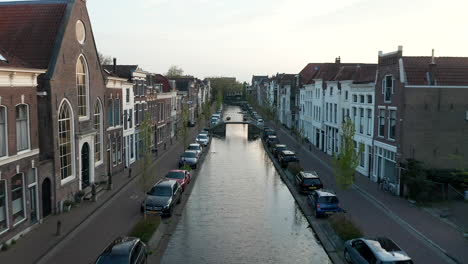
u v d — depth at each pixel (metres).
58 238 18.00
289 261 16.34
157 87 48.88
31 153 19.09
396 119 27.14
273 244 18.27
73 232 18.89
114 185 29.02
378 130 30.53
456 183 25.25
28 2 24.45
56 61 21.69
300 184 27.25
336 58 57.38
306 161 40.94
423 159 26.59
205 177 33.84
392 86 27.92
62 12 23.94
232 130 84.81
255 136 72.50
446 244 17.52
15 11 24.28
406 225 20.19
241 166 39.75
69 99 23.47
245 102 172.25
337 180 23.33
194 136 62.47
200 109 105.31
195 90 99.62
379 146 30.08
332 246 17.56
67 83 23.17
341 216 19.44
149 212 21.52
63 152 23.16
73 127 24.02
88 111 26.44
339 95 41.25
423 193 24.27
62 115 23.00
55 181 21.73
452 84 26.62
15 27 23.50
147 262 15.69
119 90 33.50
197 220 21.72
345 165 22.78
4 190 17.06
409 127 26.31
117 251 13.34
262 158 45.47
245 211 23.69
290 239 18.97
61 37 22.52
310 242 18.59
